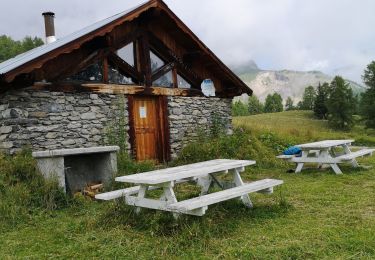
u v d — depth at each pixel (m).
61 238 4.67
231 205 5.48
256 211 5.34
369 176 8.13
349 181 7.61
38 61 7.91
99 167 7.84
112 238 4.41
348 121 52.69
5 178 6.55
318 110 62.34
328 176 8.34
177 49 12.04
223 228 4.51
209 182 6.16
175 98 11.70
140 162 9.40
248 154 11.28
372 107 46.00
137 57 11.02
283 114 67.25
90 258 3.96
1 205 5.62
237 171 5.87
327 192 6.58
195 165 5.84
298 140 16.36
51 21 14.25
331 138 18.62
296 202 5.96
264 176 9.20
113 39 10.20
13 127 8.20
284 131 18.23
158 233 4.40
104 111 9.84
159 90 11.26
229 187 5.98
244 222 4.87
